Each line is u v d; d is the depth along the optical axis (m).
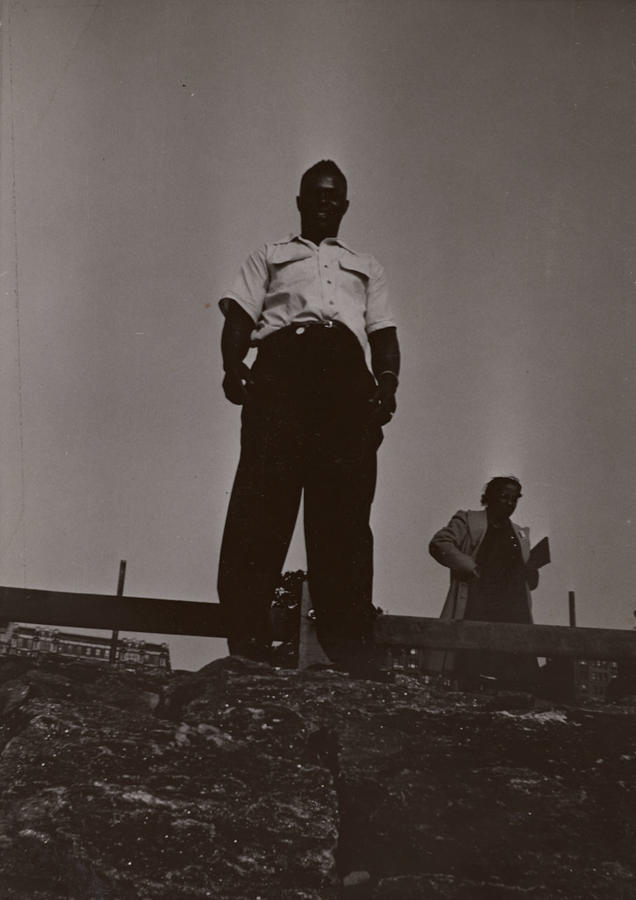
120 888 2.79
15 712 3.34
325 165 4.68
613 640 4.26
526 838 3.10
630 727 3.55
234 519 4.11
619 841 3.12
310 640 4.14
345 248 4.54
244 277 4.46
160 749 3.16
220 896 2.81
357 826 3.11
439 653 4.70
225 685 3.56
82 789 2.96
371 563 4.19
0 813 2.92
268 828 2.96
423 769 3.27
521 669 4.71
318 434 4.20
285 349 4.25
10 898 2.78
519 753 3.38
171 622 4.16
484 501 5.41
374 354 4.45
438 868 3.04
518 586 5.27
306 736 3.35
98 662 4.11
